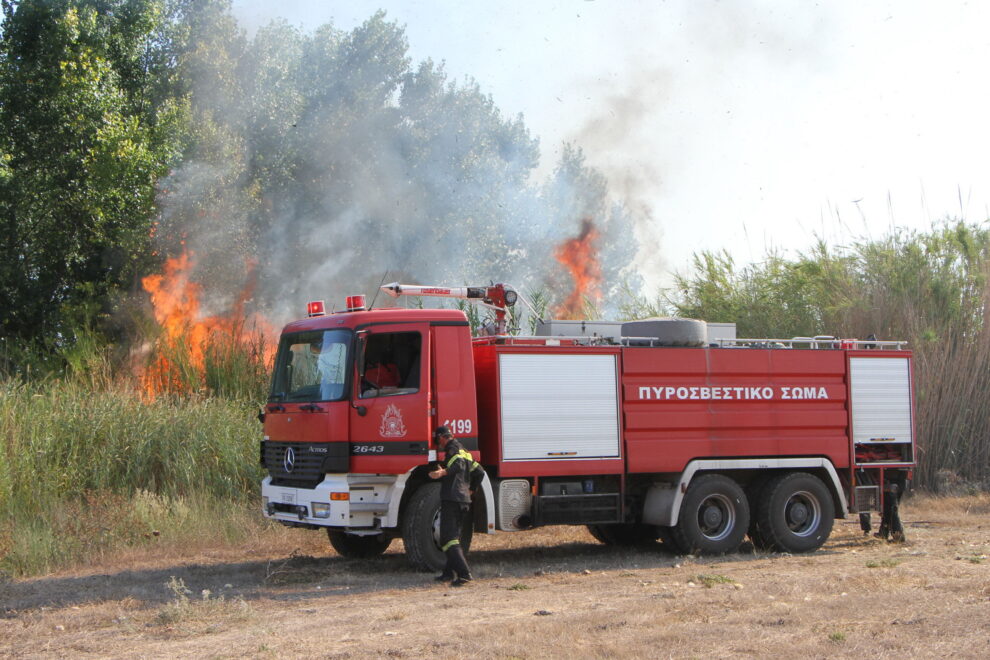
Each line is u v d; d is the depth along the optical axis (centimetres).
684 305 2270
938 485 1875
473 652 700
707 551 1226
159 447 1486
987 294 1947
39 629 823
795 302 2155
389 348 1088
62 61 2195
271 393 1170
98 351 1938
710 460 1232
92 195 2161
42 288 2244
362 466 1051
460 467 1032
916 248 2055
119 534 1268
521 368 1148
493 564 1186
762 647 688
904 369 1377
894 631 725
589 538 1448
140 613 884
